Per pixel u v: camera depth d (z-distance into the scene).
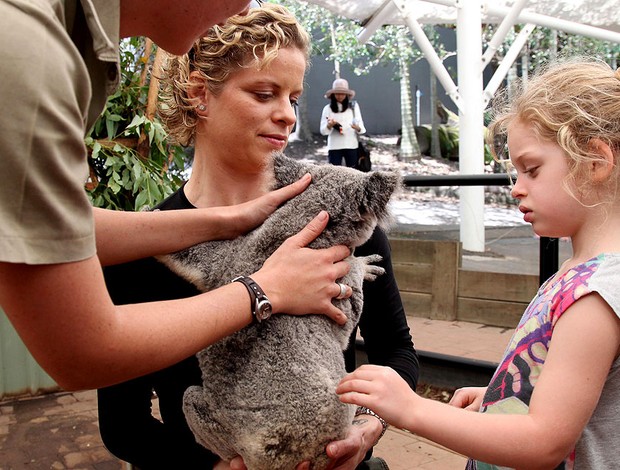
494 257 6.04
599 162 1.25
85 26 0.91
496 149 1.77
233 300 1.10
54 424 4.00
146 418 1.52
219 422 1.19
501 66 7.68
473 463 1.48
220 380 1.20
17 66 0.77
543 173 1.31
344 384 1.19
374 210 1.20
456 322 5.44
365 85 17.55
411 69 17.77
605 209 1.27
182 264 1.34
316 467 1.19
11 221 0.79
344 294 1.24
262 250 1.26
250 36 1.43
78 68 0.86
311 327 1.19
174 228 1.35
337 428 1.17
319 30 15.16
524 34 7.70
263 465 1.14
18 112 0.77
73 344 0.89
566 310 1.23
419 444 3.43
